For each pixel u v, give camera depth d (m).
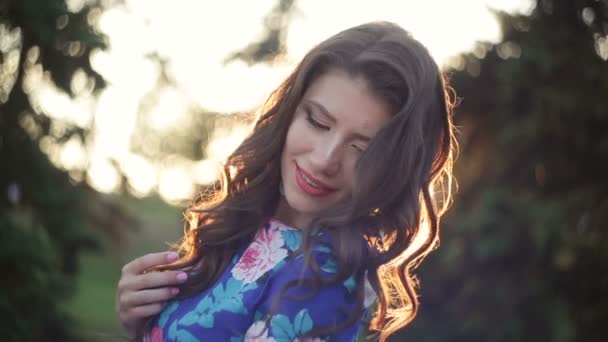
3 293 7.76
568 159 12.12
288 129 2.26
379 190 2.13
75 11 8.36
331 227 2.13
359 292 2.11
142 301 2.28
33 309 7.92
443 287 12.61
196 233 2.35
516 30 12.48
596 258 11.74
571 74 11.99
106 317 16.44
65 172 9.28
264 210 2.32
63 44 8.33
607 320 11.62
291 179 2.20
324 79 2.18
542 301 11.94
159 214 20.94
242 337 2.15
